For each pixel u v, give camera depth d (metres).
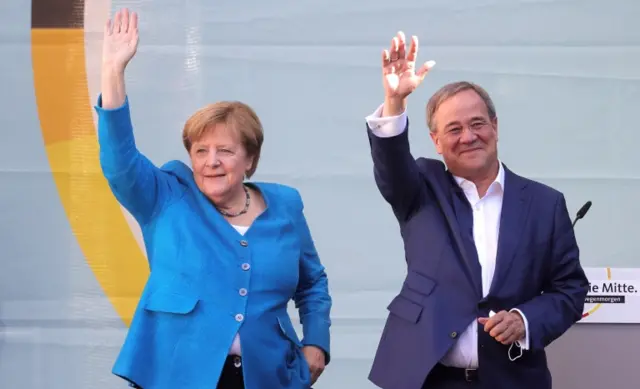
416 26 11.65
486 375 8.28
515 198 8.76
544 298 8.48
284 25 11.64
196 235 7.80
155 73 11.53
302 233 8.64
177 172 8.32
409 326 8.54
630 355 11.04
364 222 11.59
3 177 11.36
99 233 11.40
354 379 11.45
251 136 8.10
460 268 8.55
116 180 7.62
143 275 11.41
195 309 7.55
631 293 11.17
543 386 8.52
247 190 8.49
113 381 11.27
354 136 11.62
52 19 11.53
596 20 11.55
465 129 8.69
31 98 11.47
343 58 11.65
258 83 11.61
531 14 11.59
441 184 8.98
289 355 8.02
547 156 11.52
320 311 8.70
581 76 11.54
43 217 11.37
